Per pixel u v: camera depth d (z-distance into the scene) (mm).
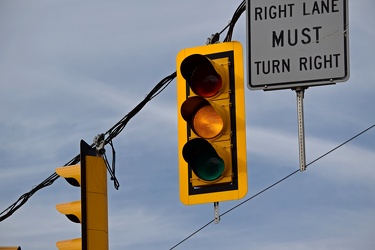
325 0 12016
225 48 12094
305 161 12102
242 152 11797
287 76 12016
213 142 11859
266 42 12086
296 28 12047
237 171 11789
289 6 12086
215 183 11828
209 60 11836
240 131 11836
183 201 11945
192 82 11961
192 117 11953
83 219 13539
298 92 12070
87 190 13633
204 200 11867
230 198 11789
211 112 11898
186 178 11961
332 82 11914
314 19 12023
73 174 13742
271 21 12102
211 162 11898
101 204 13719
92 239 13555
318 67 11953
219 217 11875
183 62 11961
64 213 13758
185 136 12047
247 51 12102
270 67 12055
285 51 12047
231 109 11906
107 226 13734
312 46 11992
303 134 12078
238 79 11992
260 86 12047
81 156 13734
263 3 12133
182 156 11992
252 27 12125
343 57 11922
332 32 11961
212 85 11953
